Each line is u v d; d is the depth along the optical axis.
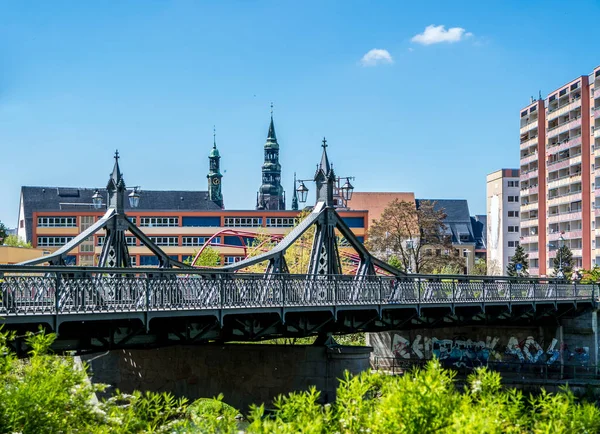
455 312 50.16
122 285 27.09
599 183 116.75
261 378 40.78
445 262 95.69
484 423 14.55
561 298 60.69
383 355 65.25
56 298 24.62
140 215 131.12
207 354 41.78
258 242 94.69
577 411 16.41
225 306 30.89
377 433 15.25
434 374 15.68
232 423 18.81
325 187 43.16
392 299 41.66
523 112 139.00
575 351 65.12
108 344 28.58
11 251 82.44
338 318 39.88
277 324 36.31
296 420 16.03
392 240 95.75
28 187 161.62
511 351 64.69
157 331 30.69
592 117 121.56
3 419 16.47
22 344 25.69
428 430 14.94
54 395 17.33
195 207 169.12
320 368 39.94
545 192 133.12
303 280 35.41
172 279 28.94
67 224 128.88
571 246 125.69
